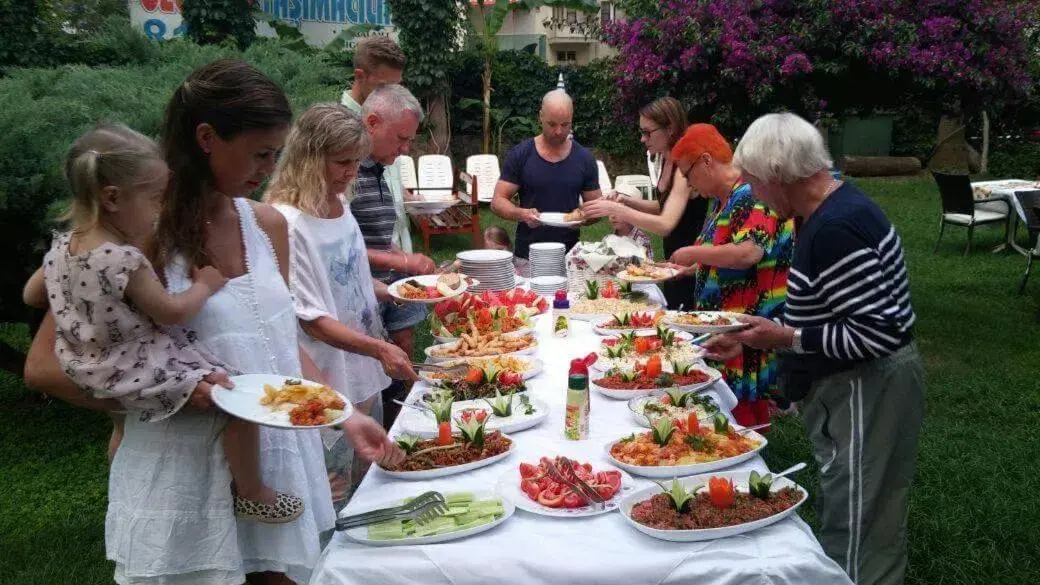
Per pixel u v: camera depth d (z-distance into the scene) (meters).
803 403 2.53
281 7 14.38
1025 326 7.10
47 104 4.54
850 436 2.38
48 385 1.68
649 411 2.67
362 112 3.38
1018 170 16.48
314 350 2.78
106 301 1.59
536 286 4.54
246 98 1.71
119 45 7.09
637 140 14.55
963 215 9.74
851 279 2.26
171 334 1.76
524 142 5.26
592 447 2.48
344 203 2.99
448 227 9.82
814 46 5.59
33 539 3.89
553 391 2.98
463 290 3.55
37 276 1.76
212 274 1.79
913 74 5.43
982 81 5.49
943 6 5.48
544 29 19.55
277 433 1.92
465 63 14.72
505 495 2.15
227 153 1.75
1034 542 3.58
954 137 16.73
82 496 4.41
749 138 2.40
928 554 3.49
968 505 3.91
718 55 6.06
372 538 1.95
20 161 4.21
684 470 2.27
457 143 14.92
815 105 5.79
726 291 3.46
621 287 4.40
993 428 4.95
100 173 1.58
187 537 1.78
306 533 1.98
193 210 1.77
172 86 5.49
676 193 4.34
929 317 7.39
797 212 2.45
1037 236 8.16
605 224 11.38
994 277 8.80
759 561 1.86
